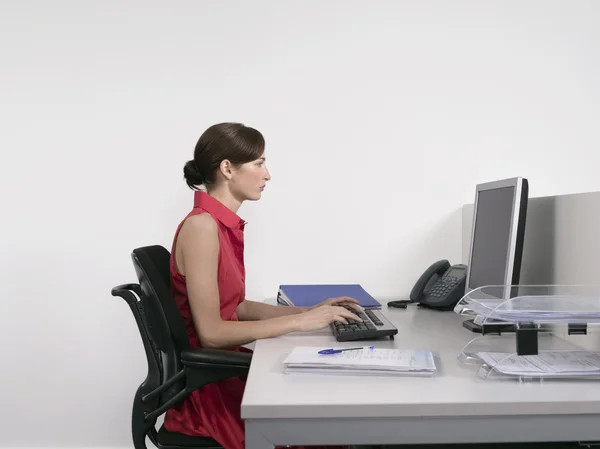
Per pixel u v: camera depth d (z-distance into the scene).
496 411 1.13
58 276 2.75
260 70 2.73
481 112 2.75
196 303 1.73
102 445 2.79
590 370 1.27
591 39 2.73
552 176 2.76
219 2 2.72
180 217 2.75
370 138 2.74
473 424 1.14
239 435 1.63
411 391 1.20
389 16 2.73
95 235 2.75
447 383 1.25
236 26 2.73
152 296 1.67
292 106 2.73
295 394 1.19
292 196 2.74
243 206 2.73
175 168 2.74
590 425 1.14
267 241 2.74
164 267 1.88
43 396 2.78
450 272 2.41
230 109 2.74
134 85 2.73
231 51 2.73
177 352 1.67
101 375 2.78
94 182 2.74
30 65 2.73
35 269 2.75
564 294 1.46
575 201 1.72
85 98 2.73
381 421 1.14
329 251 2.75
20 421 2.78
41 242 2.75
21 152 2.73
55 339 2.77
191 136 2.74
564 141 2.75
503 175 2.75
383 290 2.75
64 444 2.79
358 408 1.13
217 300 1.75
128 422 2.79
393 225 2.75
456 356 1.49
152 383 1.75
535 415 1.14
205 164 1.88
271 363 1.44
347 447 1.62
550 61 2.74
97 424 2.79
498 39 2.73
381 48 2.73
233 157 1.86
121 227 2.75
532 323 1.33
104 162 2.74
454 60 2.74
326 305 1.88
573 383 1.25
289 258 2.74
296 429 1.15
